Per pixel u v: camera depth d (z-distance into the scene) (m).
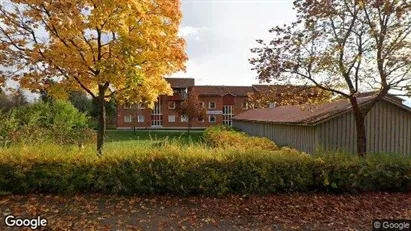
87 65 8.93
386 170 7.85
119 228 5.52
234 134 19.88
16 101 23.19
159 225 5.70
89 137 17.92
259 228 5.62
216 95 54.44
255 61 11.16
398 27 8.15
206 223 5.83
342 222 5.93
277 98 9.55
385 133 14.48
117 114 50.56
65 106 21.42
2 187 7.24
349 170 7.70
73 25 8.20
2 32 8.30
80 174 7.37
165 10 9.36
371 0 8.02
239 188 7.54
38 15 8.23
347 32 8.69
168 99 52.91
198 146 8.91
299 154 8.27
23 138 13.12
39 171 7.32
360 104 12.43
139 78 8.39
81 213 6.21
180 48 9.84
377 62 8.62
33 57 8.22
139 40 8.29
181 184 7.38
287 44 8.84
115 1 7.75
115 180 7.34
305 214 6.30
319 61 8.55
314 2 8.47
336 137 14.07
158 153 7.67
